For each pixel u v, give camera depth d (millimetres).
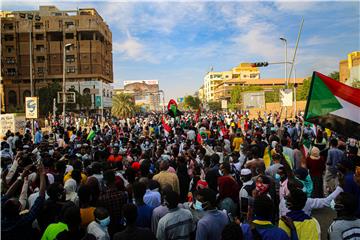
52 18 85062
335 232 3572
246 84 125438
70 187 5676
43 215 4527
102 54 91500
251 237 3312
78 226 3789
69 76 85625
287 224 3539
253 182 5285
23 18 86750
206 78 169875
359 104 5332
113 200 4902
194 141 13391
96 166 6598
